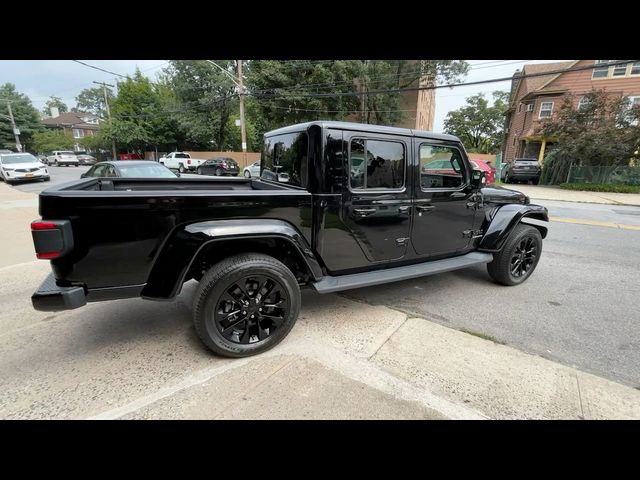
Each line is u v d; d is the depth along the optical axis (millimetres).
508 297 3902
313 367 2463
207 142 35219
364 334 2967
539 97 23609
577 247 6316
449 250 3758
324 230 2863
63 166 36094
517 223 4000
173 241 2326
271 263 2561
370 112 26250
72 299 2125
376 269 3309
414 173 3271
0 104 52375
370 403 2109
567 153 17391
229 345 2506
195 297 2412
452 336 2961
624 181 16406
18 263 4863
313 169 2801
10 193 12219
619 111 16328
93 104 68500
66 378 2330
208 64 30438
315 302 3674
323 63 22172
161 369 2434
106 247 2176
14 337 2865
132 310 3402
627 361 2656
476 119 45750
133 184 3516
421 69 24953
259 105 25109
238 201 2482
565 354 2732
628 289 4211
